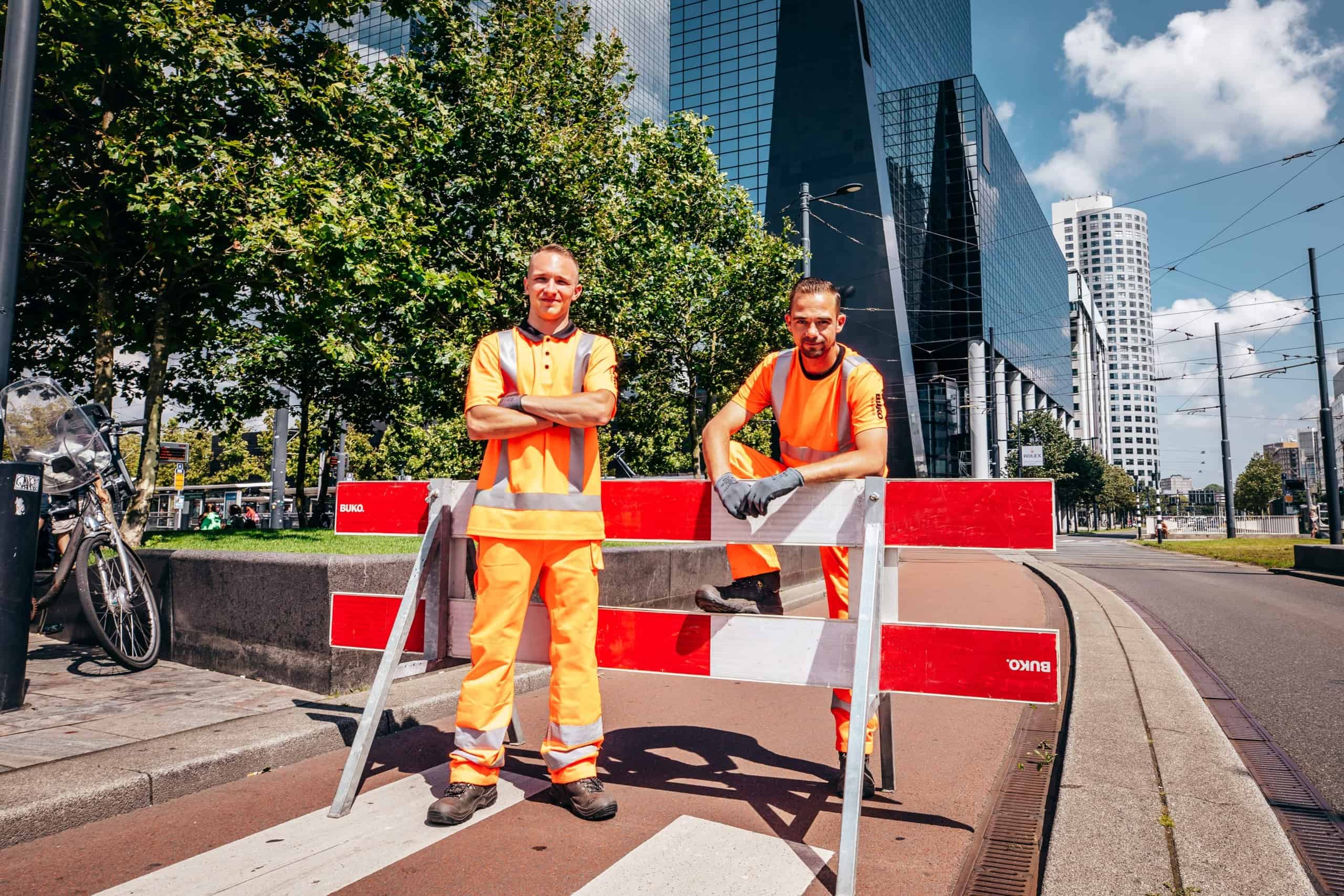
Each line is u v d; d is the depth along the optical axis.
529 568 2.84
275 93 8.84
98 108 8.30
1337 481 20.86
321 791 3.13
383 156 9.94
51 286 9.53
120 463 5.11
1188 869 2.24
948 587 12.42
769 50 64.19
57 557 6.57
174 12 7.60
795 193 55.25
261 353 12.23
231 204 7.77
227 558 4.86
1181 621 9.15
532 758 3.56
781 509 2.78
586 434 2.93
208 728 3.59
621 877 2.29
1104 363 127.56
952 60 84.56
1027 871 2.43
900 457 51.81
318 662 4.33
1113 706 4.19
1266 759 3.85
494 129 11.91
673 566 7.96
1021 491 2.51
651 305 15.31
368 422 19.75
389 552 6.68
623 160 15.17
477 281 10.32
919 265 62.41
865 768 3.07
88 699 4.20
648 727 4.25
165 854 2.51
